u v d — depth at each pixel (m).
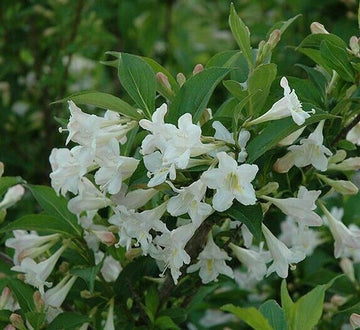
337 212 0.82
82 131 0.53
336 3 1.09
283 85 0.53
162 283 0.67
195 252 0.59
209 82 0.53
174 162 0.49
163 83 0.57
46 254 0.66
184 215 0.56
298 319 0.52
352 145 0.61
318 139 0.56
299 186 0.61
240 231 0.64
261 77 0.55
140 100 0.55
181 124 0.51
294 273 0.82
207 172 0.50
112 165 0.53
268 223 0.67
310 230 0.82
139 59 0.55
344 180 0.65
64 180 0.56
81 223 0.62
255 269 0.61
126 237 0.55
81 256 0.64
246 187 0.50
